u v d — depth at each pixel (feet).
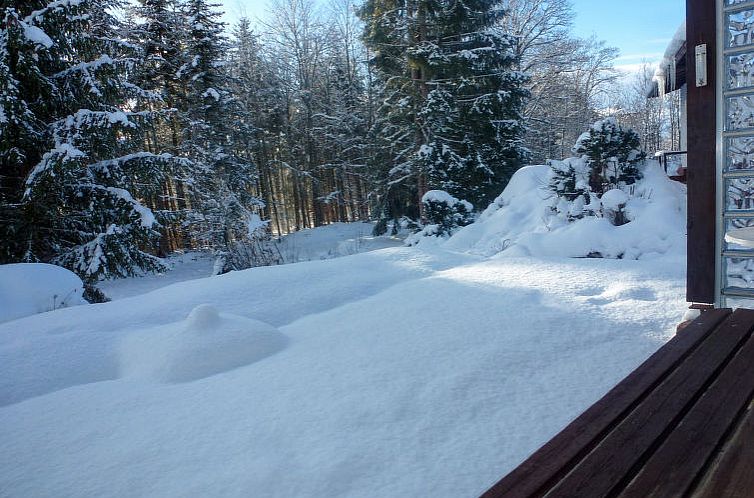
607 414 5.66
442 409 8.40
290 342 12.74
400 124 56.08
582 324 11.74
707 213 10.25
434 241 41.22
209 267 60.44
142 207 40.24
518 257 21.38
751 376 6.47
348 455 7.25
